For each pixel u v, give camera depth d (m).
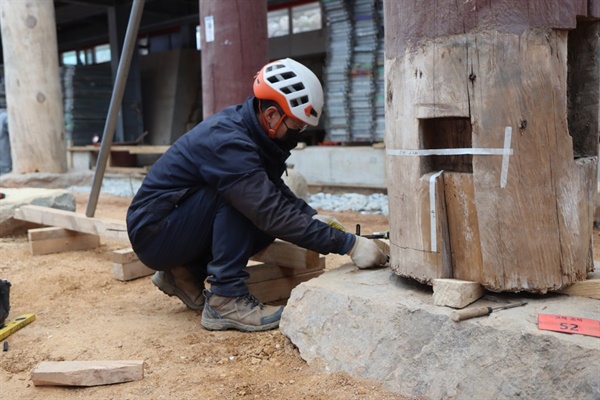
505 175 2.26
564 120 2.29
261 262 3.84
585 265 2.43
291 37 14.48
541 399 1.98
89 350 2.90
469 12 2.25
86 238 5.46
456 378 2.16
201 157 2.89
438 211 2.39
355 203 8.32
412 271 2.52
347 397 2.28
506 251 2.29
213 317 3.11
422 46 2.37
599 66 2.54
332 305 2.59
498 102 2.24
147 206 2.99
